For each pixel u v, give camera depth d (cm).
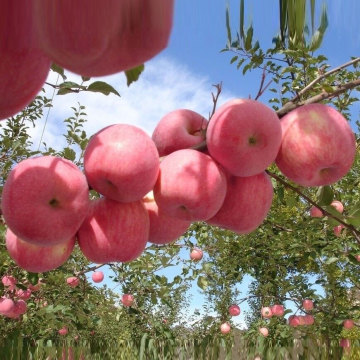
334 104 149
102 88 65
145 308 219
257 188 41
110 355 267
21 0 13
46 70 16
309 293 188
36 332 218
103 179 37
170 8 12
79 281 178
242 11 39
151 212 42
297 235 160
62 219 36
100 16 11
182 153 39
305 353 213
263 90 42
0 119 17
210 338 250
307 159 40
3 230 93
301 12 40
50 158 37
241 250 188
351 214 51
